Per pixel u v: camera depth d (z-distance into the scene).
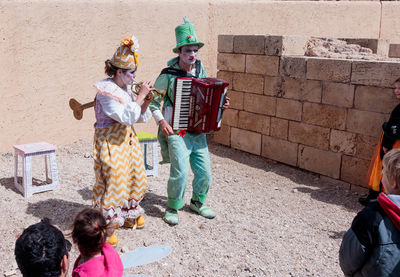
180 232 4.91
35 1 7.17
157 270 4.15
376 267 2.39
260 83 7.75
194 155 5.16
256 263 4.39
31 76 7.32
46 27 7.34
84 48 7.80
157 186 6.31
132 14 8.23
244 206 5.82
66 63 7.65
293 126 7.32
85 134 8.15
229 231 5.04
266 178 7.00
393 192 2.48
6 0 6.91
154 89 4.43
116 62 4.30
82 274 2.69
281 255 4.59
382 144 5.46
